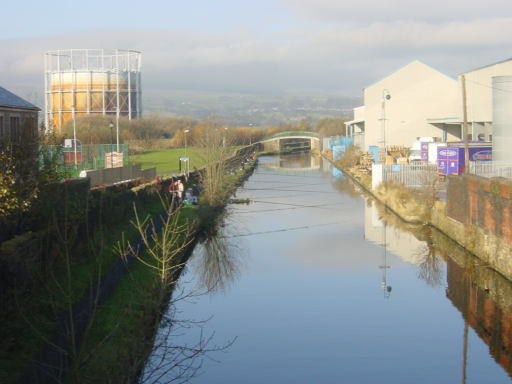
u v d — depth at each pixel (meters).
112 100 99.31
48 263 16.38
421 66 71.81
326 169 86.81
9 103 34.56
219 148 54.03
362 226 39.41
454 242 32.41
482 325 20.73
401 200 43.19
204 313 22.34
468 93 60.62
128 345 15.62
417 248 32.50
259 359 17.97
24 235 15.95
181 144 108.69
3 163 17.06
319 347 18.89
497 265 25.83
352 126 101.88
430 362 17.72
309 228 39.31
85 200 21.83
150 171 51.81
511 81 41.41
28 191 17.48
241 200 52.09
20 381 12.20
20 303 14.22
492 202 26.28
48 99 99.12
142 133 102.06
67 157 54.88
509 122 41.69
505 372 16.91
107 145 65.31
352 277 27.12
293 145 160.75
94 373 13.72
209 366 17.34
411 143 72.81
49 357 13.69
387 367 17.41
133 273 22.58
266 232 38.25
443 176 49.31
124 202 29.06
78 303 16.70
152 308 18.31
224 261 30.45
